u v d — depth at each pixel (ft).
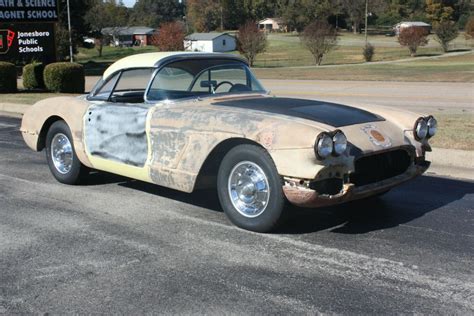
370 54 176.14
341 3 385.09
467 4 379.14
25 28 68.59
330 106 17.69
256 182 15.84
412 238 15.88
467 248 15.06
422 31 197.06
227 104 17.60
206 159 16.37
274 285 12.79
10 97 60.18
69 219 17.99
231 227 16.89
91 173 24.32
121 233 16.55
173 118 17.13
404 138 16.99
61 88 66.85
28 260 14.51
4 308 11.87
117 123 18.92
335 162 14.60
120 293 12.50
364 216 17.98
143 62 18.83
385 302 11.88
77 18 186.91
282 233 16.30
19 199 20.48
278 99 18.54
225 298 12.16
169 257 14.58
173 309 11.70
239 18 469.57
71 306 11.93
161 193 21.11
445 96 60.95
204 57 19.26
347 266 13.84
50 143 22.61
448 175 24.11
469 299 12.00
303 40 166.20
